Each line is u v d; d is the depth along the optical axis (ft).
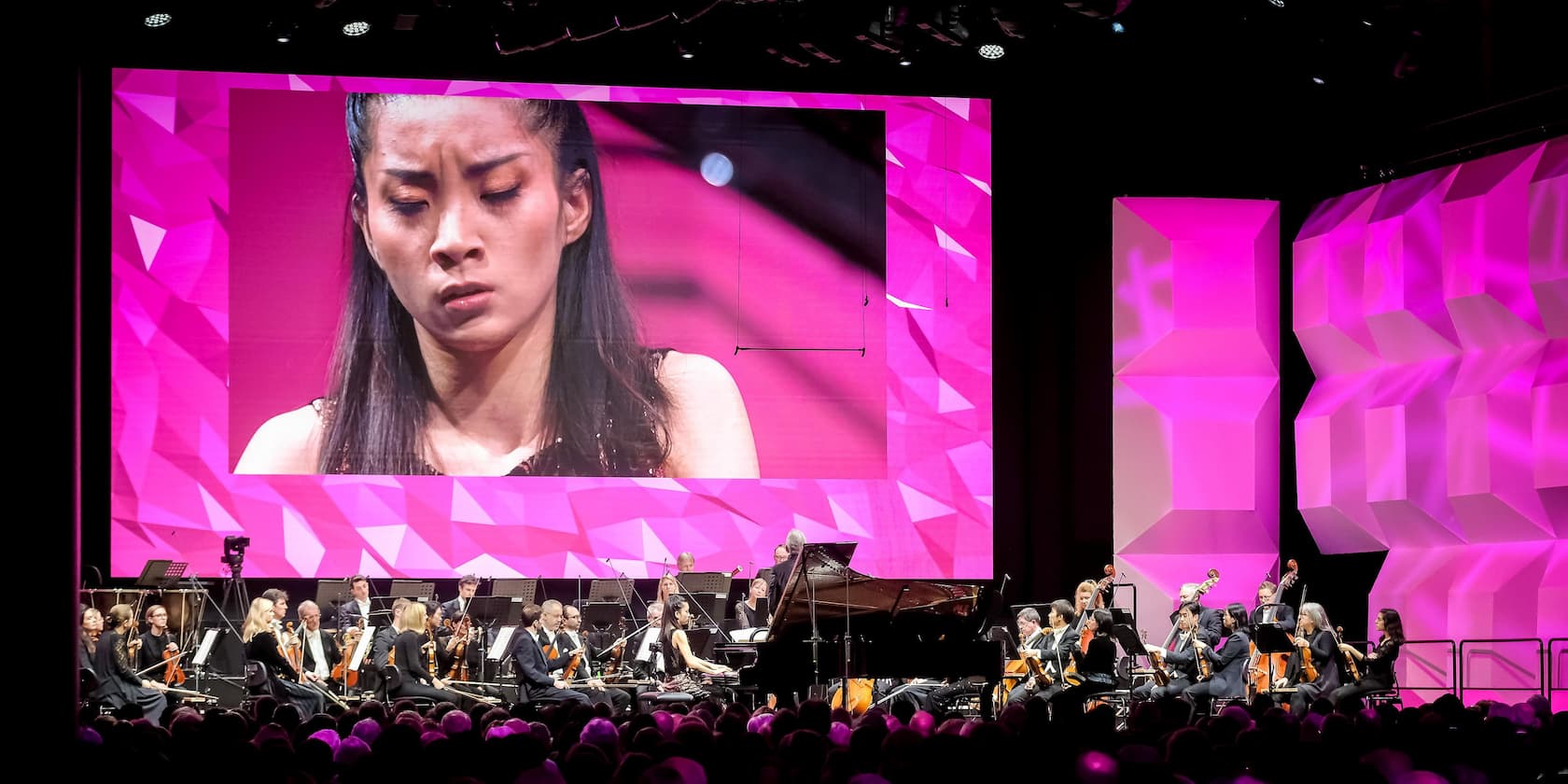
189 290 87.56
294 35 79.82
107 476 86.84
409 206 89.45
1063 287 96.07
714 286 91.61
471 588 79.92
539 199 90.48
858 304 92.43
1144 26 82.28
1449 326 85.35
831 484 91.66
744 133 92.17
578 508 89.86
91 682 68.69
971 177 93.50
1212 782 30.63
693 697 69.82
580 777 30.53
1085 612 73.87
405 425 88.94
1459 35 76.02
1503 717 37.19
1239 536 93.97
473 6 77.71
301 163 88.79
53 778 31.60
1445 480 84.53
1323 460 91.91
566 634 78.18
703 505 90.63
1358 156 94.53
